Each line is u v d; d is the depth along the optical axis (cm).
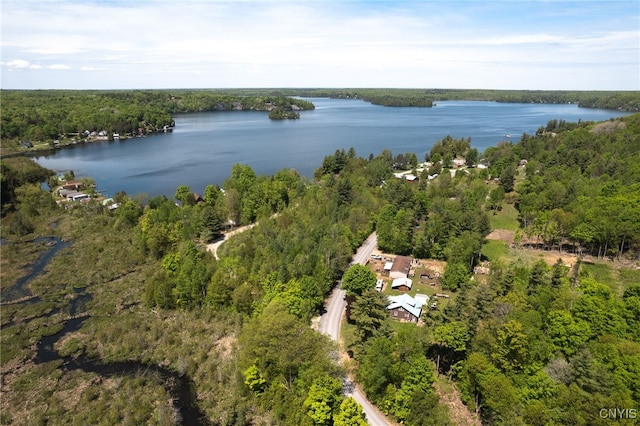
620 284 8831
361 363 6288
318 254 9319
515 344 5497
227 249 10775
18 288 9462
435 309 7662
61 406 6022
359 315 6575
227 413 5847
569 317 6200
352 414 5166
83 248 11556
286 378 6188
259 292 8262
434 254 10762
